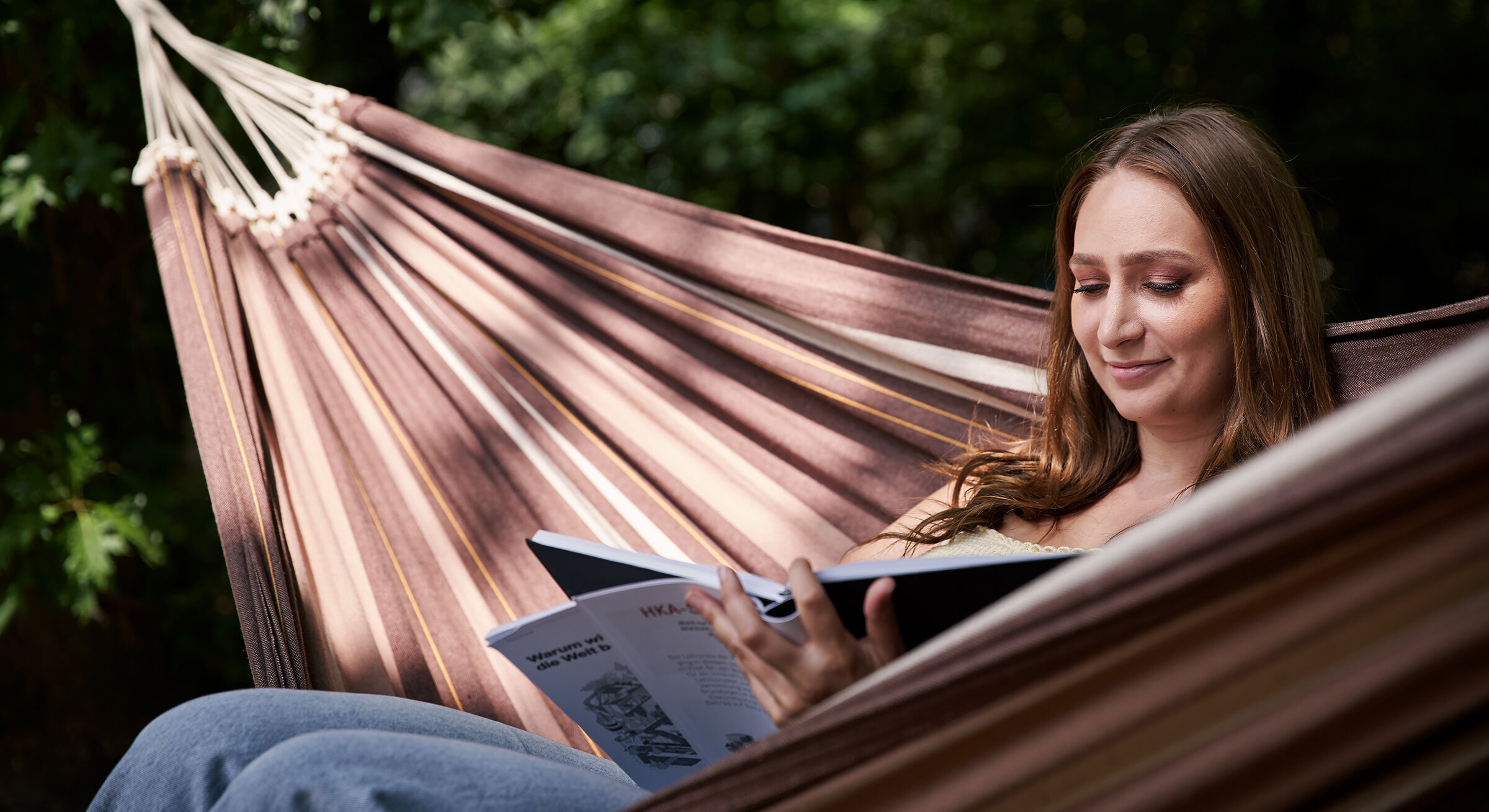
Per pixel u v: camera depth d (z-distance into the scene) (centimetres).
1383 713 65
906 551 145
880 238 831
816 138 761
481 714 160
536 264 199
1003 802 72
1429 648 63
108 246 308
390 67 366
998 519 142
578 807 96
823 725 72
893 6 706
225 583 329
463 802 94
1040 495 138
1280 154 125
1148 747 69
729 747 103
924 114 741
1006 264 745
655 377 188
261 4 279
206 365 179
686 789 77
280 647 158
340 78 357
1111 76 671
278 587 162
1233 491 60
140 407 321
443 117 689
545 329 195
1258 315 120
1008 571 88
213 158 205
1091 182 127
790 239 180
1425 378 57
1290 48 639
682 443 182
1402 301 648
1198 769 68
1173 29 652
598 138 703
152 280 318
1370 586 63
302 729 108
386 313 199
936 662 69
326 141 209
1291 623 65
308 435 186
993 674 68
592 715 108
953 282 170
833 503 171
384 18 333
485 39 675
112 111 288
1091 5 652
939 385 170
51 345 309
